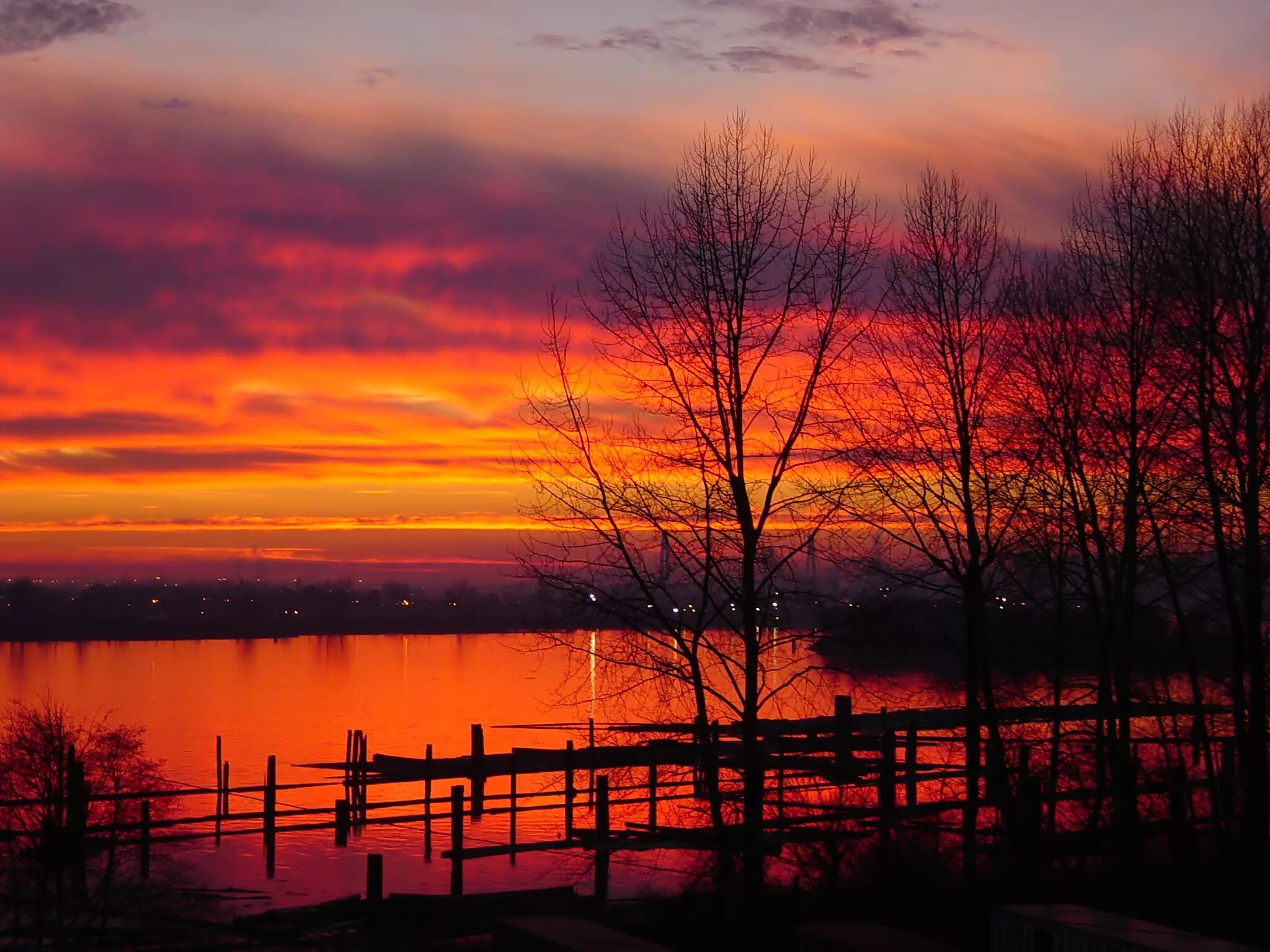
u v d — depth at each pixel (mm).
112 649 162750
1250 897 19219
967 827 20797
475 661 133625
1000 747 21906
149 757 49906
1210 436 21781
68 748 32000
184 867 30797
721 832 19703
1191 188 21438
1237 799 21312
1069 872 20906
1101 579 23844
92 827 23547
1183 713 22938
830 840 20672
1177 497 22266
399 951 20000
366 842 34969
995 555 21875
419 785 44688
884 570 20969
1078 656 26094
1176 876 20547
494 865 31594
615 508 19703
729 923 19375
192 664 126250
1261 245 20375
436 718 65312
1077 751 24312
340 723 63344
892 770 23594
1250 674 20859
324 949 20469
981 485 22531
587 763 27094
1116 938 7906
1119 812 20938
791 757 24906
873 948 8000
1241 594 22188
